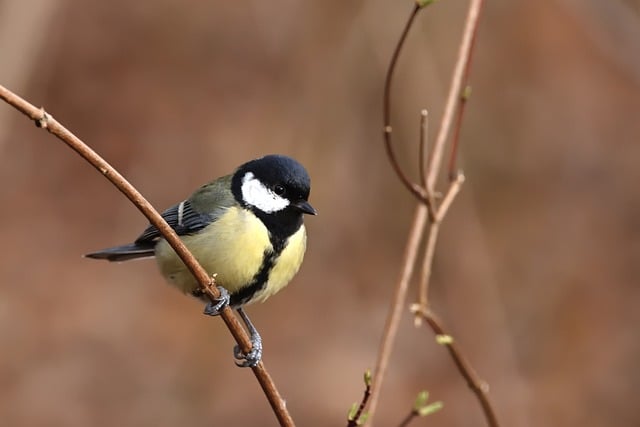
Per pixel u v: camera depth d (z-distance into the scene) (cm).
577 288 1435
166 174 1522
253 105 1549
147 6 1664
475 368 1322
